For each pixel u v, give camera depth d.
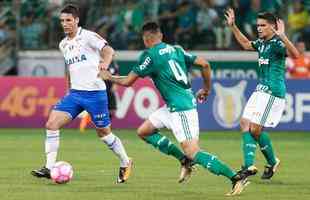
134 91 66.06
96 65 35.41
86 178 37.25
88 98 35.38
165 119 34.09
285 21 75.88
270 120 36.88
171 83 31.28
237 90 65.81
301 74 68.38
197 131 31.39
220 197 31.61
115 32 76.44
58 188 33.69
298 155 49.44
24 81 66.56
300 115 65.88
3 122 66.44
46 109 66.31
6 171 39.59
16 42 76.19
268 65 36.81
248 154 36.47
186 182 36.16
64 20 35.00
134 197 31.45
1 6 77.38
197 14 76.56
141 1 77.50
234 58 74.25
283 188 34.69
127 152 49.75
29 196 31.45
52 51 75.81
